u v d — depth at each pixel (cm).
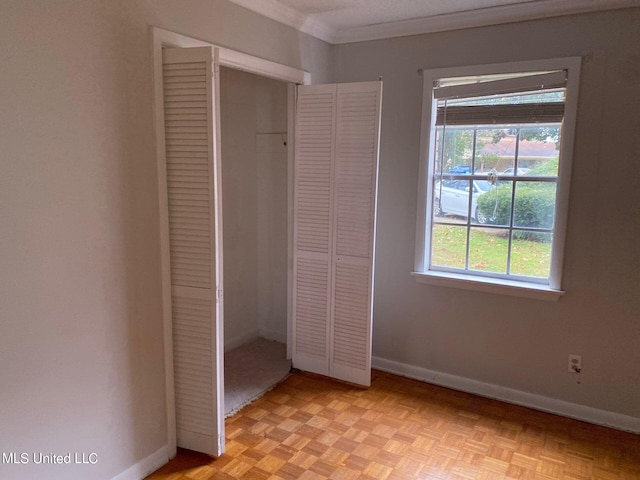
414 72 314
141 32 204
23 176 166
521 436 261
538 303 287
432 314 324
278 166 375
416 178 320
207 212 218
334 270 315
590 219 267
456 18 290
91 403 196
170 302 230
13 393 168
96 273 194
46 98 171
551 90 273
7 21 157
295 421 274
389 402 298
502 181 296
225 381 321
